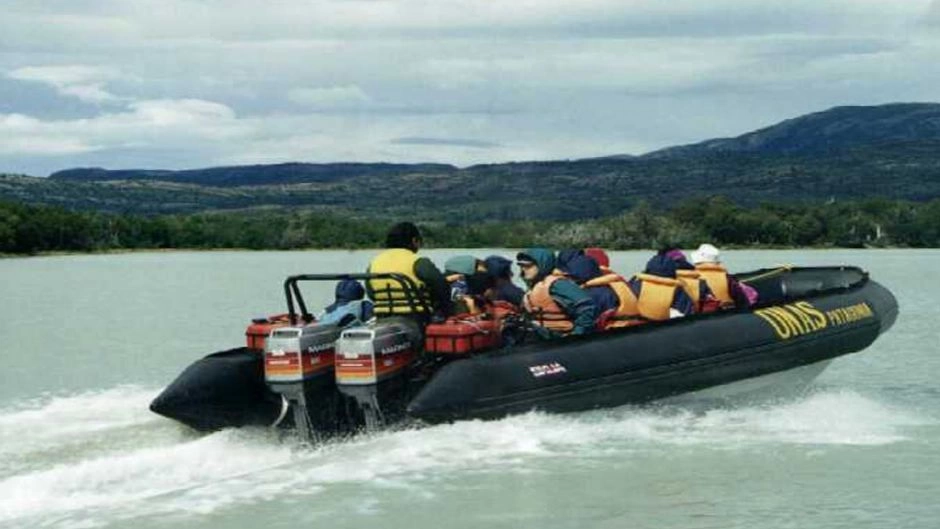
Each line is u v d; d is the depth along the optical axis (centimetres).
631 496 795
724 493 809
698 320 1023
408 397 903
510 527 735
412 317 929
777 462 884
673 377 975
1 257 9988
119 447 896
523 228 8694
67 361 1652
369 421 881
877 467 875
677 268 1059
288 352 865
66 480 798
